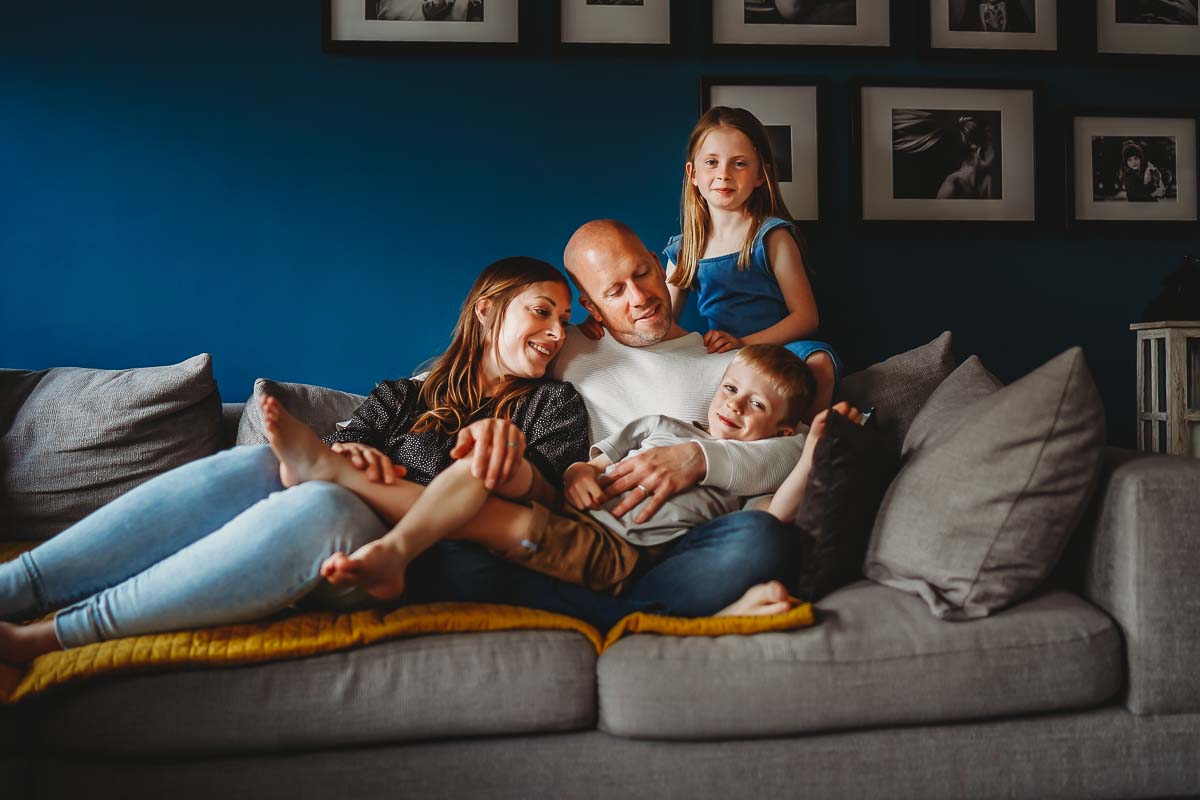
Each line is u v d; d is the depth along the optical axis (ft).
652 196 8.05
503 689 4.12
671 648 4.22
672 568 4.67
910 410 6.08
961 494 4.46
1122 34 8.34
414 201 7.88
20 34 7.54
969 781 4.24
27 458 6.13
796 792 4.18
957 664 4.21
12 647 4.08
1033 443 4.37
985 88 8.21
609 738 4.21
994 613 4.39
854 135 8.08
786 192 8.07
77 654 3.96
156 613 4.08
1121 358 8.46
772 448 5.20
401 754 4.09
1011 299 8.35
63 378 6.48
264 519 4.18
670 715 4.11
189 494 4.52
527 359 5.56
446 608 4.43
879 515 4.89
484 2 7.83
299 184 7.79
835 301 8.20
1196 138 8.43
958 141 8.21
